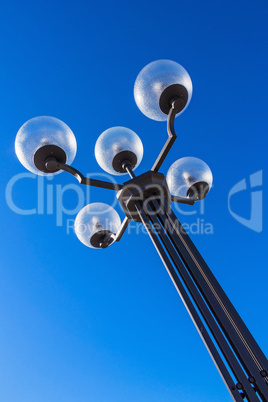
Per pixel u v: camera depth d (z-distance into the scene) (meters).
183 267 2.23
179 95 2.79
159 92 2.78
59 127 2.91
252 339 1.91
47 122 2.89
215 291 2.11
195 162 3.33
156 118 2.96
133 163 3.19
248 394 1.70
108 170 3.21
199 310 2.06
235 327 1.98
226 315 2.00
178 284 2.14
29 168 2.92
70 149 2.96
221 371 1.78
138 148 3.21
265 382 1.74
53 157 2.85
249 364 1.80
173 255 2.29
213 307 2.04
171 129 2.67
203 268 2.21
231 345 1.94
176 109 2.76
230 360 1.82
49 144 2.83
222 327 1.98
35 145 2.81
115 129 3.22
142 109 2.91
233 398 1.69
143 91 2.82
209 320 1.99
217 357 1.82
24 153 2.84
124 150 3.15
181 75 2.82
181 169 3.30
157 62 2.85
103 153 3.15
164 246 2.39
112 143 3.14
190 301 2.07
